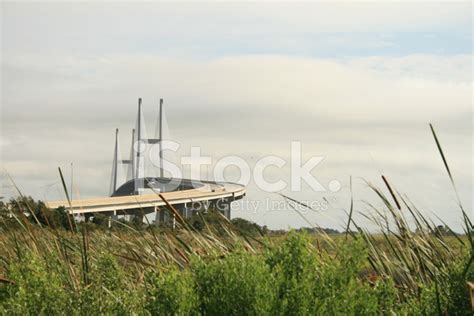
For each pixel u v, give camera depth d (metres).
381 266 7.10
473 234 6.39
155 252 8.10
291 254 5.64
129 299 6.08
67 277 6.91
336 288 5.38
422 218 7.32
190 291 5.34
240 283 5.26
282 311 5.15
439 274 6.77
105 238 8.64
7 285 6.46
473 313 5.56
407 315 5.91
